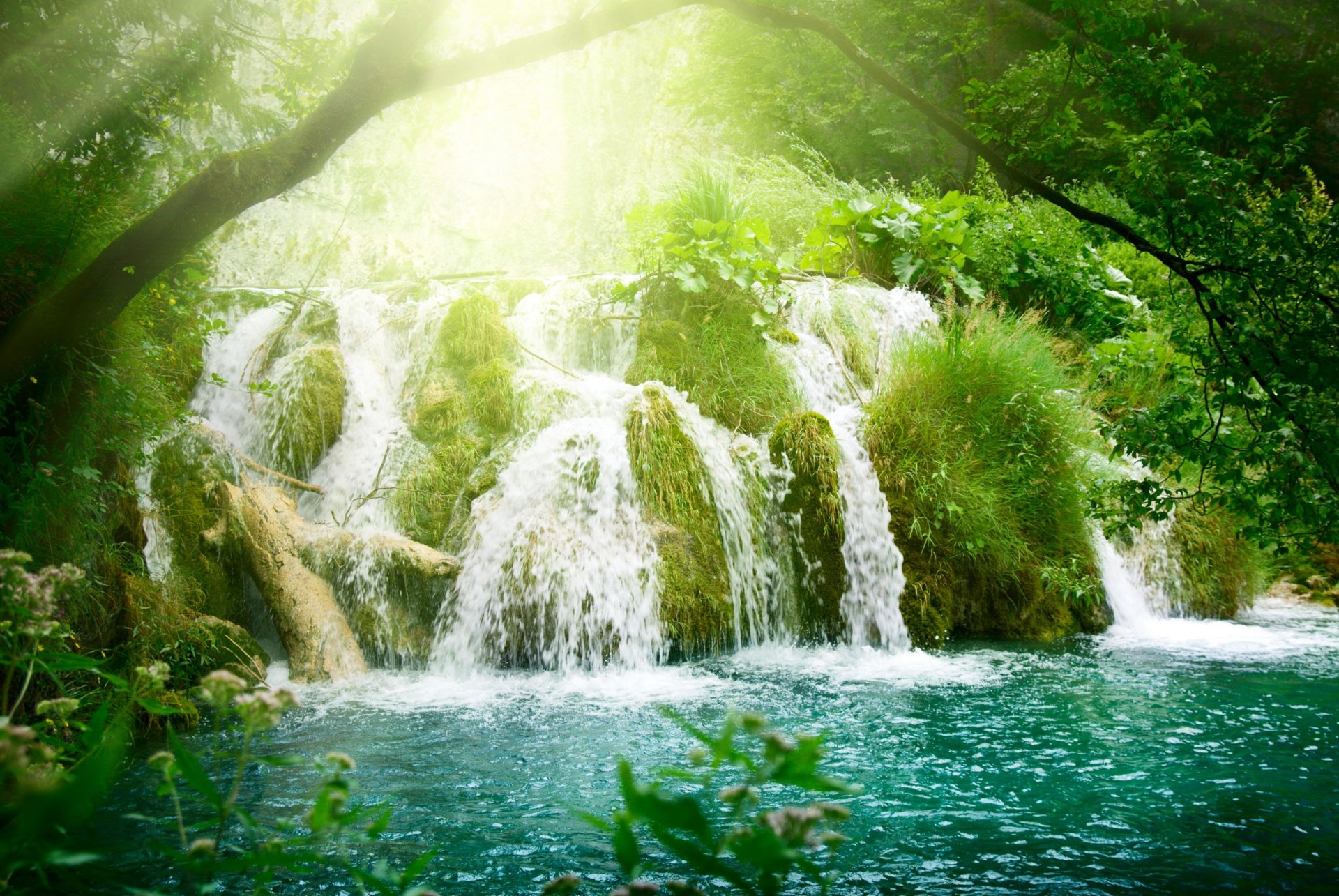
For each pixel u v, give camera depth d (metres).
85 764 1.60
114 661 5.27
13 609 1.86
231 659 6.13
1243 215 4.37
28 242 4.92
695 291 8.81
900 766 4.45
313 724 5.27
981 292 10.21
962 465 7.93
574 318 9.36
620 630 6.76
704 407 8.34
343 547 7.05
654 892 1.25
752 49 16.55
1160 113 4.84
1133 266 12.43
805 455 7.50
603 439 7.58
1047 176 13.54
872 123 16.70
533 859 3.39
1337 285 4.24
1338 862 3.31
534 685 6.25
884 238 10.48
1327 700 5.49
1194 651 7.01
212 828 3.60
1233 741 4.74
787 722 5.22
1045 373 8.61
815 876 1.16
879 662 6.83
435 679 6.48
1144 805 3.89
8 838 1.24
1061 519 7.98
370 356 9.23
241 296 9.65
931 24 16.19
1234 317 4.34
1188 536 8.42
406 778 4.31
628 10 4.20
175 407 6.29
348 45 5.78
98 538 5.33
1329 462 3.99
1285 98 4.55
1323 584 9.30
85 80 5.29
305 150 4.11
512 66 4.21
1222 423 4.56
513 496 7.52
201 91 5.51
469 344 8.84
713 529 7.39
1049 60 5.00
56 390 4.91
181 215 4.01
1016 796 4.02
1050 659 6.82
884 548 7.50
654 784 1.12
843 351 9.24
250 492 7.14
